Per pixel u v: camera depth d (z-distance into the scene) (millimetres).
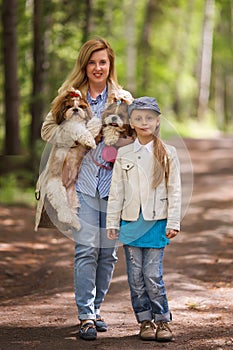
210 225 11914
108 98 5906
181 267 8883
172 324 6211
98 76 5918
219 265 8984
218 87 59344
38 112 17328
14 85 16891
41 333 5949
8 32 16578
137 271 5676
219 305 6977
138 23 42594
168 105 47594
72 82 5996
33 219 12648
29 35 20109
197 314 6609
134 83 37219
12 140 16891
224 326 6105
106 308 6887
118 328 6102
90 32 19375
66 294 7609
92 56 5902
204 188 16656
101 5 23859
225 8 48531
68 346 5520
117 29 36594
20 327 6164
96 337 5750
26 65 20375
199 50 49188
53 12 18891
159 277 5637
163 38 43969
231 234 11156
